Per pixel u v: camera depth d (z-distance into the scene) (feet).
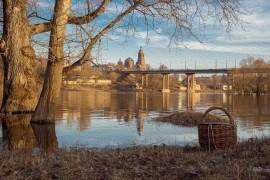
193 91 447.42
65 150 21.63
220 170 13.88
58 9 38.47
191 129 38.14
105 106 87.86
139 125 42.75
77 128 38.91
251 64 278.26
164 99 149.69
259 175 12.78
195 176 13.39
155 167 15.47
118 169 14.98
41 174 13.85
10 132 34.09
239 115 60.44
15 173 13.75
